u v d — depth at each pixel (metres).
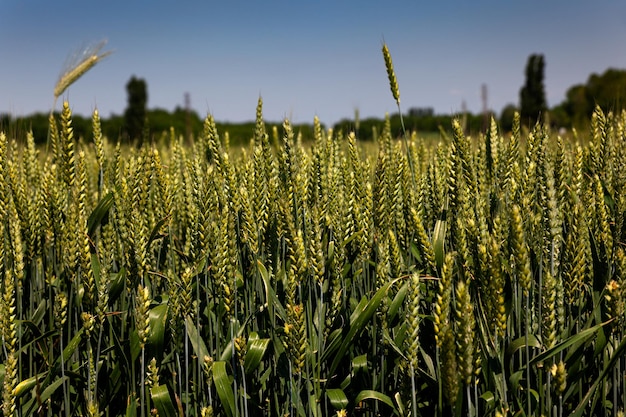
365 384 0.96
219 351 0.94
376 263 0.98
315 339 0.92
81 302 1.04
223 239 0.90
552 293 0.80
